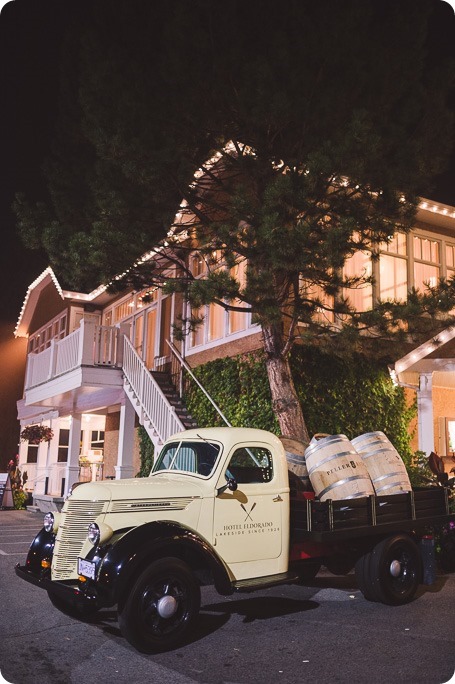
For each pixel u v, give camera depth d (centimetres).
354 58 980
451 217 1476
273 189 866
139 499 586
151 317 1859
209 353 1451
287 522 664
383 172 950
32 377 1981
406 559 716
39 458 2295
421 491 756
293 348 1197
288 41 970
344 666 497
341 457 702
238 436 657
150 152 954
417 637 571
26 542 1191
